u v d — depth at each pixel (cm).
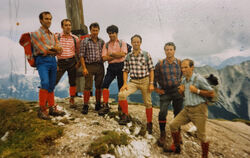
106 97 402
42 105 324
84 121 348
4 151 233
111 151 249
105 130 314
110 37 386
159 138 341
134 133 340
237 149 381
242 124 673
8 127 298
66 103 470
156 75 364
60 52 337
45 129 286
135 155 269
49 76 342
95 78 414
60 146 251
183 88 301
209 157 334
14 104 361
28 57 312
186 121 307
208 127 475
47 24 317
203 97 280
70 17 574
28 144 249
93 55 393
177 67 352
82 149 246
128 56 366
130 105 561
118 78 416
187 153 329
